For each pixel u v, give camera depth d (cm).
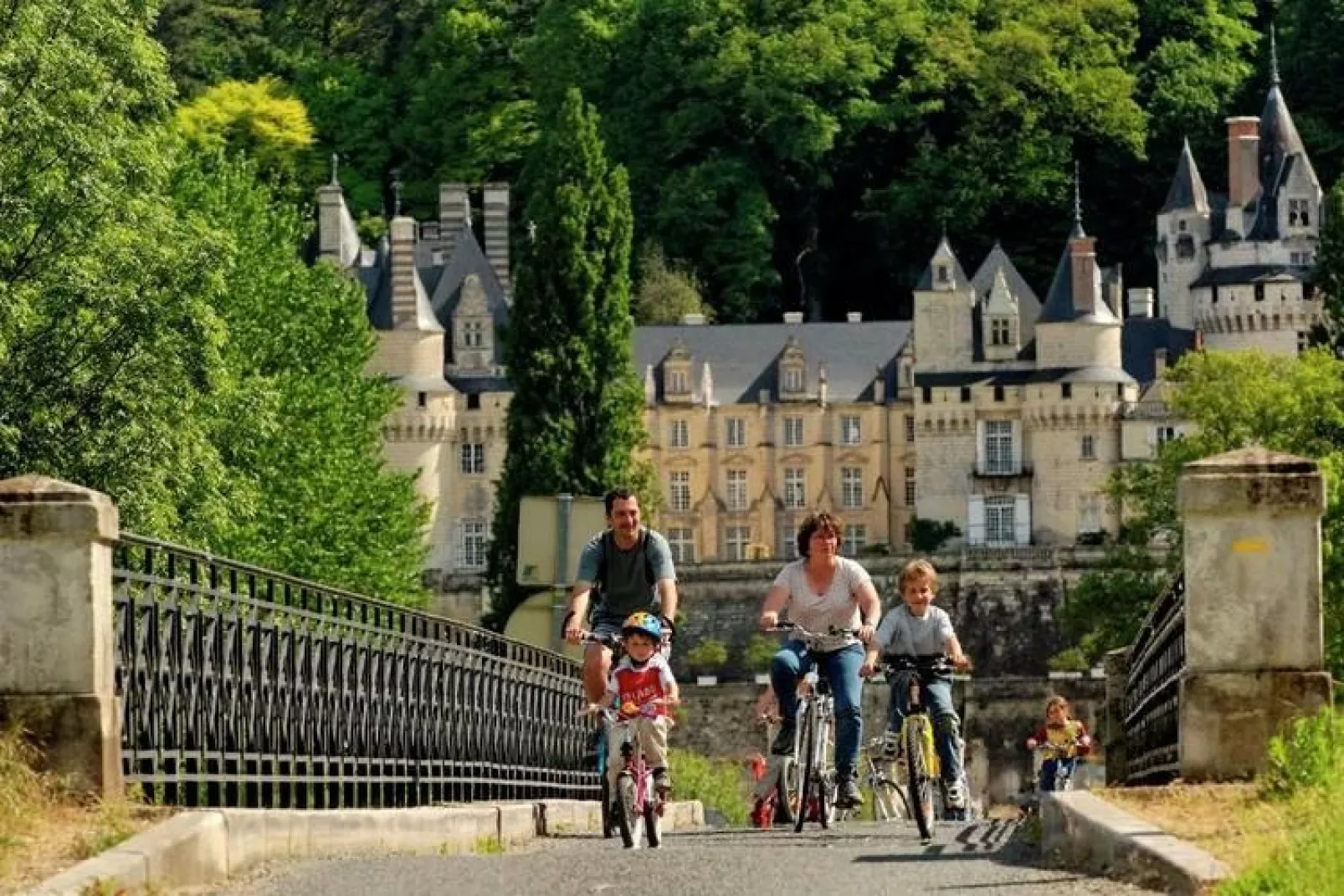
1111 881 4394
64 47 11819
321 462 14938
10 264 11694
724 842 5528
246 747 5522
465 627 7394
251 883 4481
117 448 11456
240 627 5462
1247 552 4978
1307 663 4978
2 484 4762
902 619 5888
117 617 4944
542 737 8638
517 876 4516
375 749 6488
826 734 5984
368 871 4625
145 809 4647
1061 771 8219
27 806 4581
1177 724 5166
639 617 5281
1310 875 3925
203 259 11938
